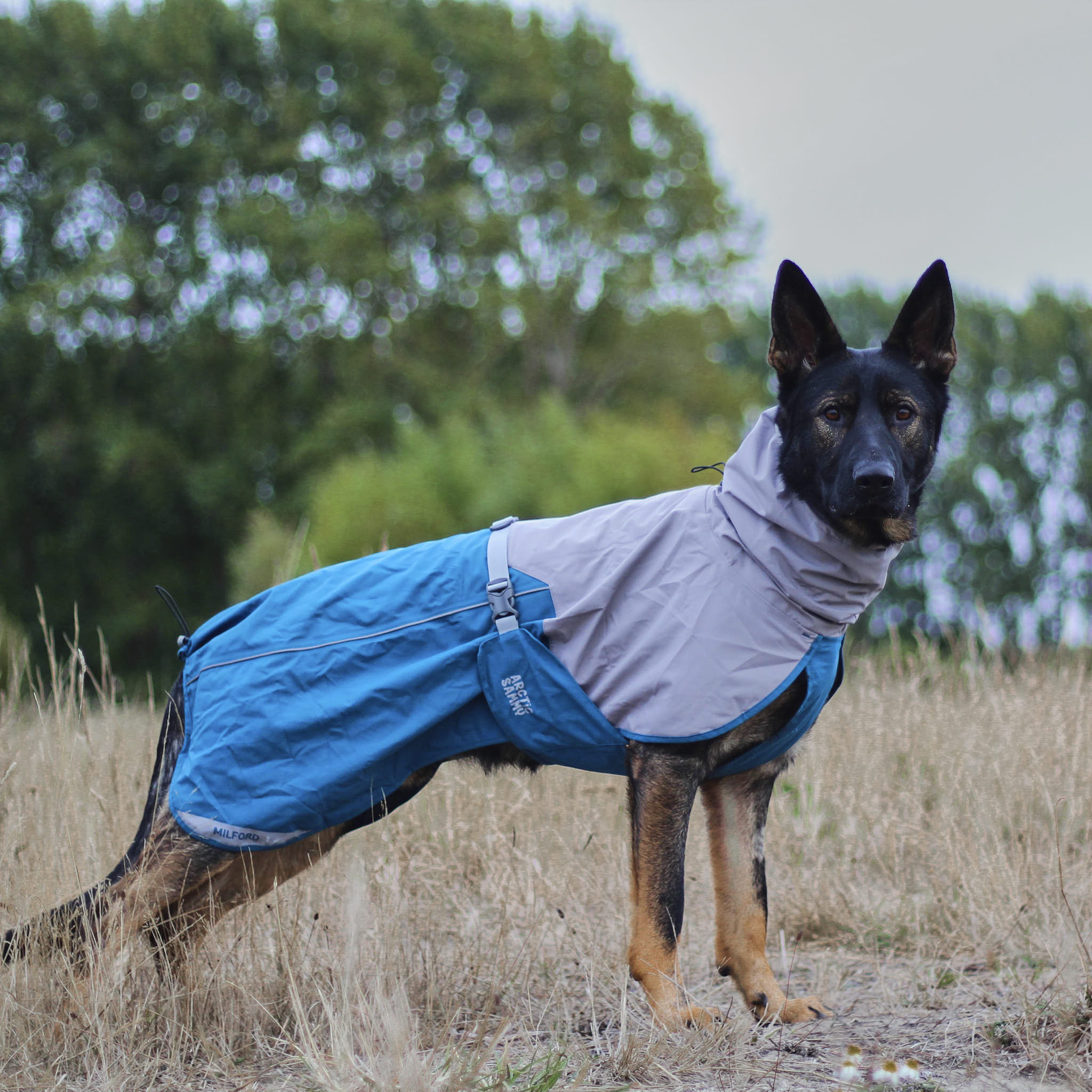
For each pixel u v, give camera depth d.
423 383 22.98
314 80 24.88
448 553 3.58
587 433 17.77
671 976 3.32
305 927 3.84
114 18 24.64
